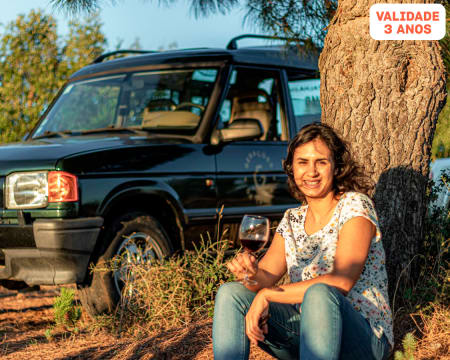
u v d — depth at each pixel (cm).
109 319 446
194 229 507
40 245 435
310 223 285
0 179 455
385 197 377
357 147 378
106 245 463
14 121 950
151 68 582
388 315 264
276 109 588
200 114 543
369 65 373
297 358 287
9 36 986
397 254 381
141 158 485
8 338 462
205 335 388
